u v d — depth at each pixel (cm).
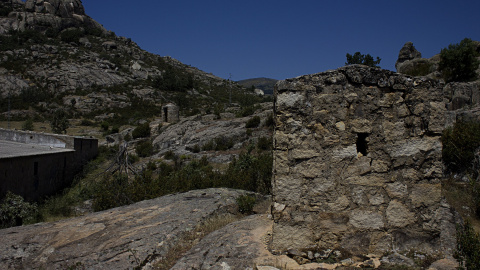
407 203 551
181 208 854
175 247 637
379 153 553
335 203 546
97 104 6625
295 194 549
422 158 557
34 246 659
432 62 2467
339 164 549
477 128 1065
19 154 1582
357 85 557
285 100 555
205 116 3597
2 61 7731
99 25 12338
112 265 570
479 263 457
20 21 10119
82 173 2391
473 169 966
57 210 1451
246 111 3544
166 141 3097
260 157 1778
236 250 561
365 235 545
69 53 9062
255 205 912
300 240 545
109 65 9081
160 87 8638
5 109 5803
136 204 953
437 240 551
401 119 560
